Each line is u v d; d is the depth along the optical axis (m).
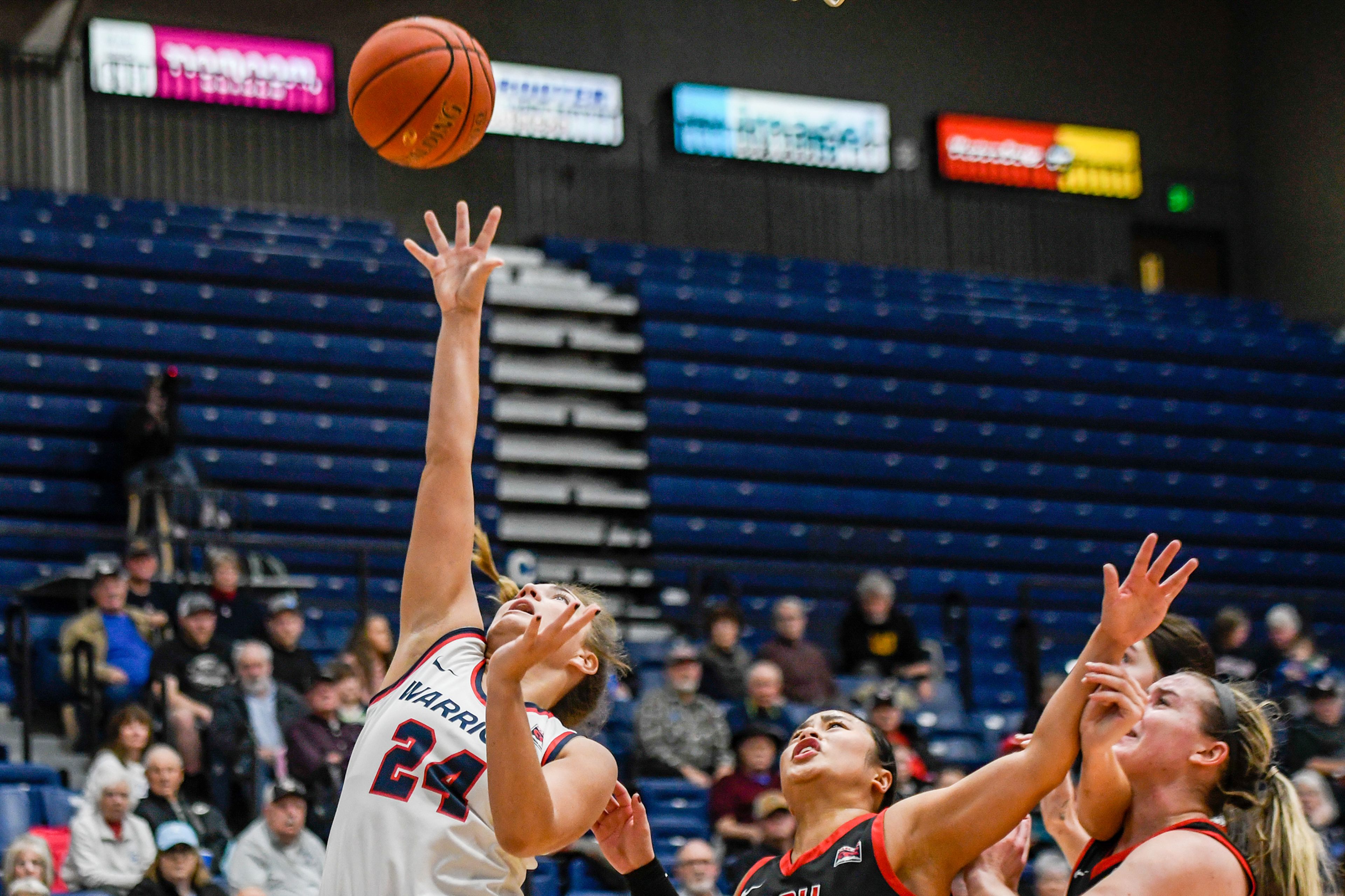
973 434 17.19
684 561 13.23
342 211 17.62
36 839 7.32
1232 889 3.05
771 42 20.19
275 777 8.77
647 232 18.95
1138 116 21.61
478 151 18.36
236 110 17.09
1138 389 18.25
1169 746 3.22
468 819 3.05
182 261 15.41
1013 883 3.38
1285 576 17.14
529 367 16.28
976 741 11.97
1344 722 10.21
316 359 15.39
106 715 9.68
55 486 13.59
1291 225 21.16
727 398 16.69
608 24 19.50
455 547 3.44
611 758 3.17
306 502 14.41
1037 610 15.91
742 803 9.03
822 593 15.30
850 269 18.75
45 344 14.44
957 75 20.91
